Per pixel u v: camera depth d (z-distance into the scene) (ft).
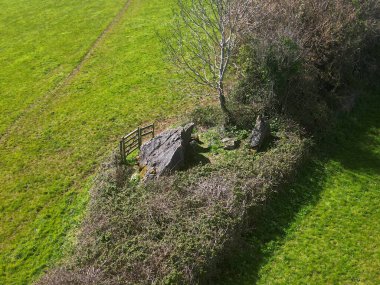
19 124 106.22
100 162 91.81
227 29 108.06
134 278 62.28
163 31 143.43
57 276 63.46
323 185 84.38
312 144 89.97
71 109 110.52
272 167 80.43
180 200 72.49
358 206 80.18
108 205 74.28
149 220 69.92
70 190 85.51
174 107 107.76
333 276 67.36
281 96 92.94
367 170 88.89
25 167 92.48
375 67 114.73
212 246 66.08
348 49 103.86
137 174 80.94
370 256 70.90
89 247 67.82
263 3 100.53
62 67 129.90
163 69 123.75
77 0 175.63
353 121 102.83
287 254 70.28
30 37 148.25
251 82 94.79
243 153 84.17
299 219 76.54
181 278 62.08
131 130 101.30
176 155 79.82
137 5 166.30
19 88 120.67
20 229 78.07
